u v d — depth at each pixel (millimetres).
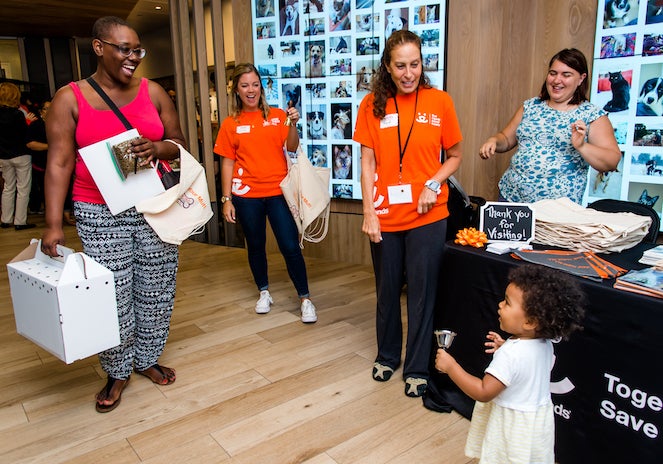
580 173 2385
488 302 1931
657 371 1445
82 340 1887
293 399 2275
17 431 2084
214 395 2326
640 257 1854
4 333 3146
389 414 2143
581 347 1621
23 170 6281
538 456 1430
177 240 2193
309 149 4348
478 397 1408
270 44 4340
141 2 8062
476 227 2729
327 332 3031
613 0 2865
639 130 2879
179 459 1873
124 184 2023
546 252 1875
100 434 2047
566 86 2279
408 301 2297
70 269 1831
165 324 2438
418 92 2168
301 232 3051
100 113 1972
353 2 3852
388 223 2256
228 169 3186
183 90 5562
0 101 6102
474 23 3369
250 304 3553
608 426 1590
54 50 10109
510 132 2637
